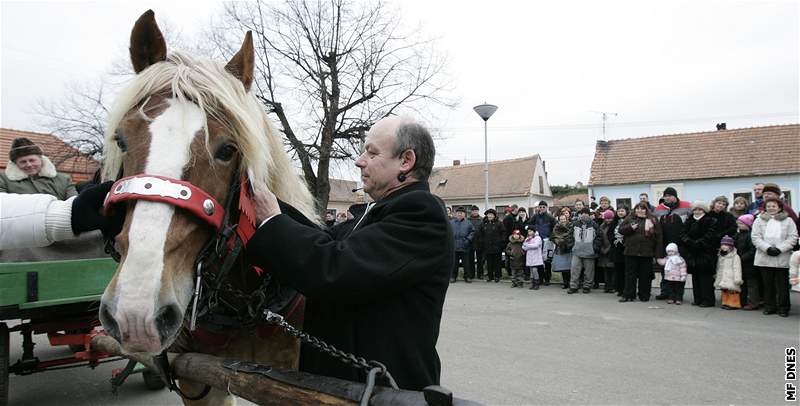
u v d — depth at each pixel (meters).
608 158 26.97
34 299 3.05
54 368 3.72
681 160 25.09
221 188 1.33
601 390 3.81
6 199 1.40
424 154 1.59
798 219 6.45
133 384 4.30
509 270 11.41
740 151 24.08
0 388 3.43
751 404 3.49
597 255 8.44
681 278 7.22
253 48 1.57
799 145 23.14
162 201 1.17
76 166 18.03
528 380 4.06
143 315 1.06
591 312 6.88
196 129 1.30
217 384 1.45
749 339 5.23
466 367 4.43
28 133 19.17
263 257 1.32
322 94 16.66
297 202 1.82
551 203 40.53
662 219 7.80
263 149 1.42
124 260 1.12
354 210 1.85
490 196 36.84
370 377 1.11
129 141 1.29
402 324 1.38
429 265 1.33
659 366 4.39
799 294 7.84
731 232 6.88
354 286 1.25
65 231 1.36
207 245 1.30
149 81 1.38
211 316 1.61
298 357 1.87
